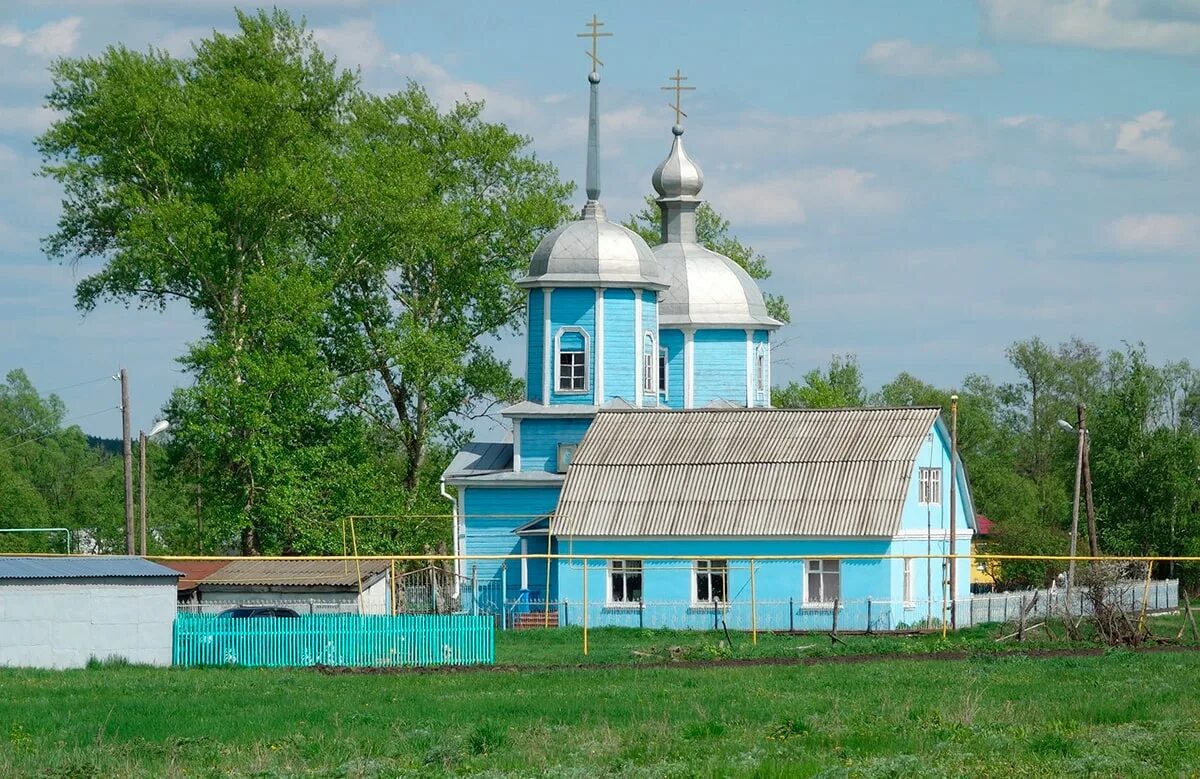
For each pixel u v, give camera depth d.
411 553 77.38
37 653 46.81
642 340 71.31
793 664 46.03
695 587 61.53
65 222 73.69
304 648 47.62
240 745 30.64
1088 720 32.34
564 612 62.34
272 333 70.25
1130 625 52.28
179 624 47.88
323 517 73.31
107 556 51.09
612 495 63.12
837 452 62.72
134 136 71.56
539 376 70.88
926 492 63.84
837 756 27.69
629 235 71.88
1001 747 28.23
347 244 75.25
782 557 52.94
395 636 47.75
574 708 35.44
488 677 42.97
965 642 51.75
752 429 65.12
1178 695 36.12
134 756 29.41
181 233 69.31
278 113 72.56
